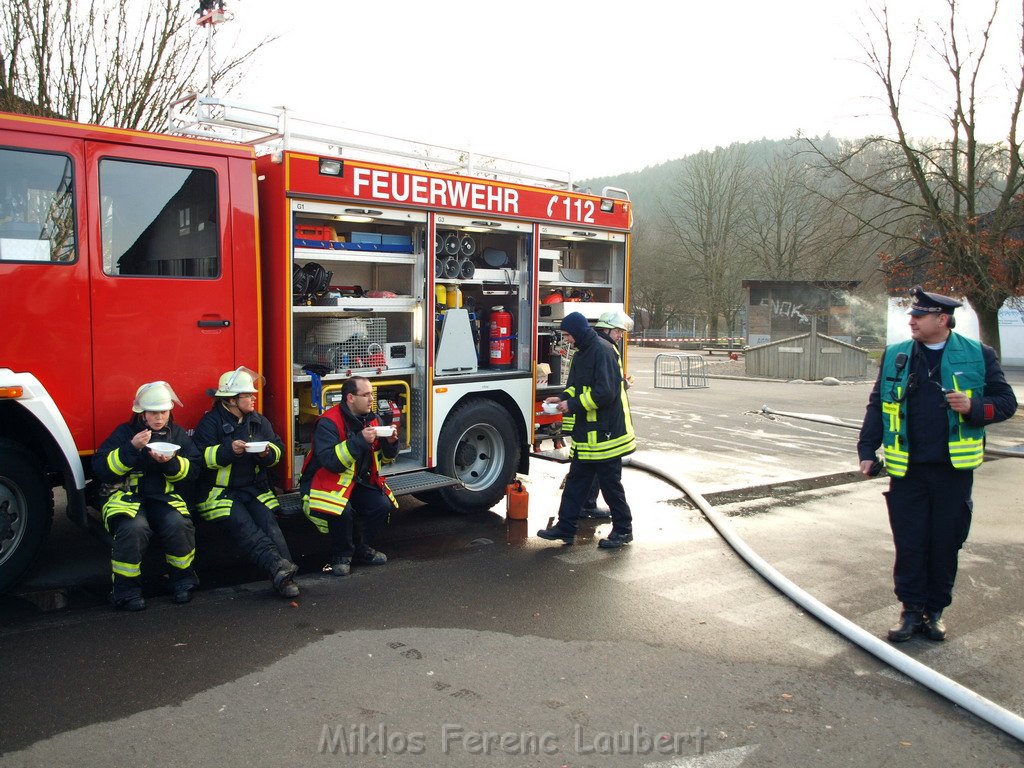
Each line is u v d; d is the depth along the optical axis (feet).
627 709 10.99
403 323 20.47
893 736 10.49
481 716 10.68
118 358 15.14
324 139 18.49
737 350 121.08
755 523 21.31
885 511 22.84
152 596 15.08
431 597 15.20
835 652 13.09
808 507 23.26
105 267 14.98
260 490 15.78
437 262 20.49
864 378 69.82
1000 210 49.78
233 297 16.58
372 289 21.52
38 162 14.21
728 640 13.44
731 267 143.95
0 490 14.34
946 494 13.39
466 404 21.25
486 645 12.98
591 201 23.76
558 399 23.17
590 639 13.33
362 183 18.37
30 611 14.15
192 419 16.15
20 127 14.01
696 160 146.92
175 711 10.57
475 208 20.72
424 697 11.16
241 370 15.57
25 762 9.25
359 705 10.87
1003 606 15.43
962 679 12.32
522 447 22.88
